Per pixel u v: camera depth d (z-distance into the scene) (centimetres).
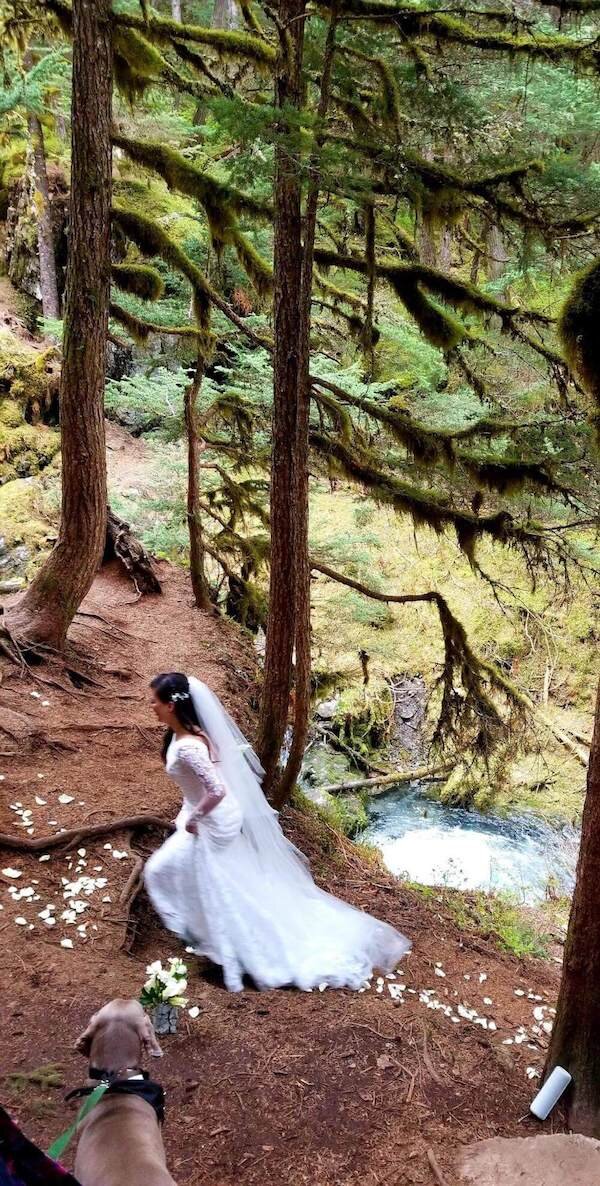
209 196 852
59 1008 477
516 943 820
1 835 633
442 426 932
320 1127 415
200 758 543
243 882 561
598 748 441
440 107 649
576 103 766
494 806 1298
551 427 787
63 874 629
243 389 1147
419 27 673
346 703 1438
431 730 1419
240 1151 394
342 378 986
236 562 1378
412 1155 403
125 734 871
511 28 694
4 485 1647
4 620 957
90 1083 309
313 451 909
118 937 563
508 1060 514
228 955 541
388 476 898
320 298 1002
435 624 1495
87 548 958
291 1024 499
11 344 1794
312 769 1331
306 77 701
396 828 1257
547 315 763
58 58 1503
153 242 926
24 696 880
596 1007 455
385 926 645
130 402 1190
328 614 1274
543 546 861
